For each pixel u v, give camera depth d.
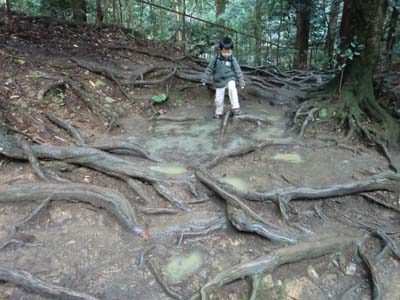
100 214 3.94
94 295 3.08
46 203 3.89
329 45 14.15
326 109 6.59
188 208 4.08
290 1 14.11
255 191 4.29
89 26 10.27
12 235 3.57
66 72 7.07
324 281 3.46
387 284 3.40
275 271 3.44
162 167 4.87
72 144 5.06
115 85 7.44
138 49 9.38
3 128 4.66
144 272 3.35
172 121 6.73
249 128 6.47
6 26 8.24
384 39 9.87
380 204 4.36
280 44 16.92
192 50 12.51
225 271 3.27
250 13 15.52
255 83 8.62
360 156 5.51
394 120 6.21
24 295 3.02
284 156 5.48
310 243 3.64
